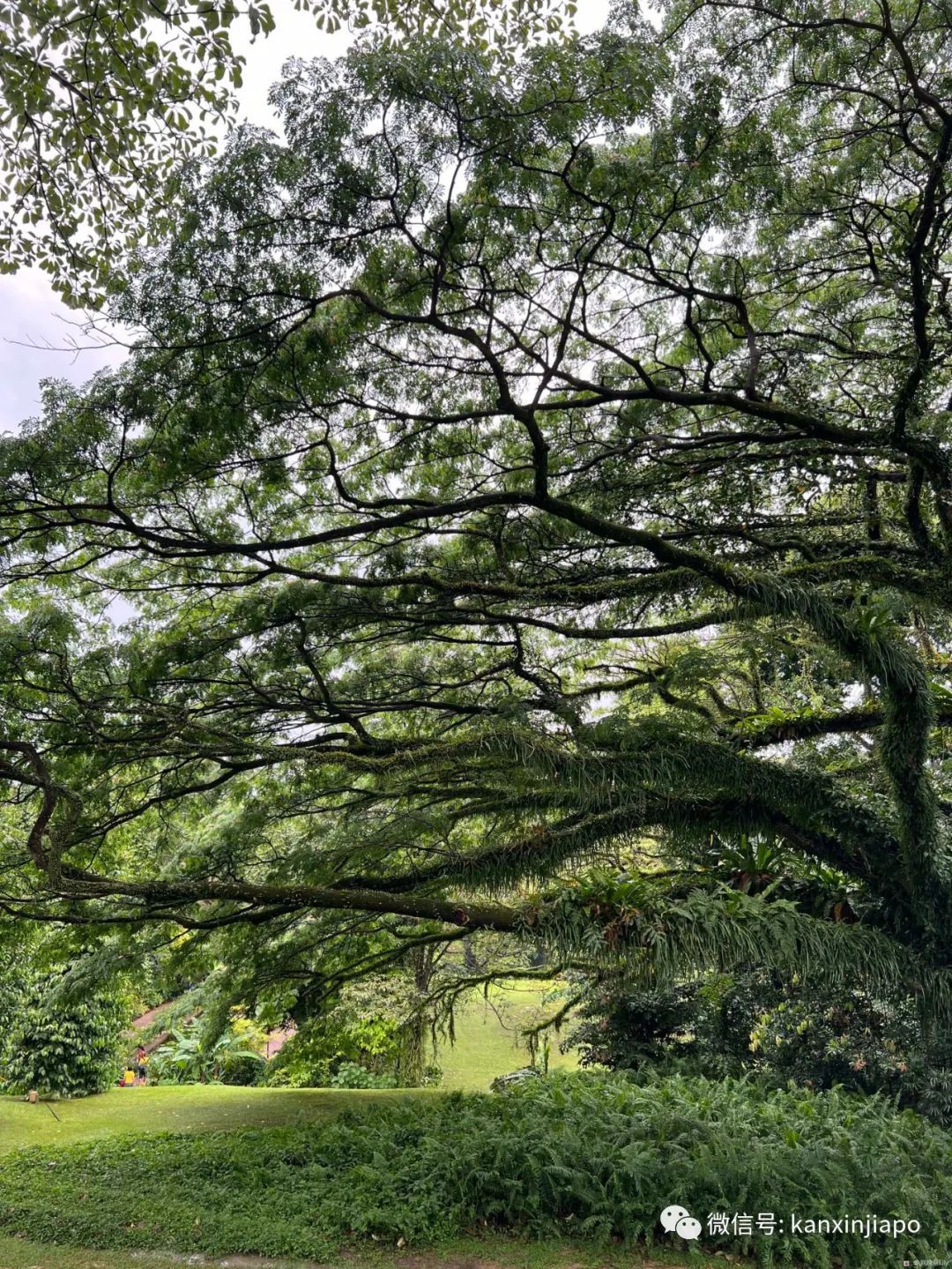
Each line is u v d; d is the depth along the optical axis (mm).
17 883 8492
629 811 7156
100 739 7508
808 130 6516
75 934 8984
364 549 8406
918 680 6207
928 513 7914
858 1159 6703
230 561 8156
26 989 11828
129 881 7086
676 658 8148
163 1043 17500
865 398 7816
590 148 5160
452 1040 11789
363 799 9164
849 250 7000
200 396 5391
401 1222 6430
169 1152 8500
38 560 6895
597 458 7250
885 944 6320
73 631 7258
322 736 8750
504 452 7793
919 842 6301
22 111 4555
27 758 7023
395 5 5199
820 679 10664
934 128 5586
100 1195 7230
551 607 8070
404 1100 10961
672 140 5281
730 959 6168
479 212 5312
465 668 9641
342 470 7316
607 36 4855
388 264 5473
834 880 7137
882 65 6004
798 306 7574
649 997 11578
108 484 5859
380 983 12508
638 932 6324
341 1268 5883
